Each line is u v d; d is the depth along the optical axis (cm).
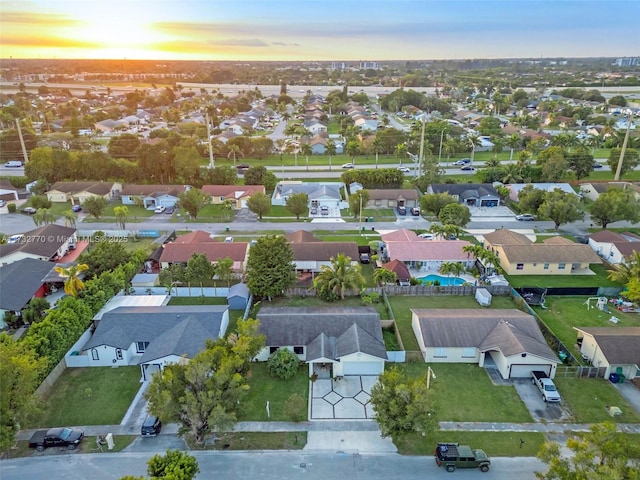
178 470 2923
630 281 5850
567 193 8906
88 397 4194
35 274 6094
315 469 3403
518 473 3362
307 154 14375
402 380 3619
